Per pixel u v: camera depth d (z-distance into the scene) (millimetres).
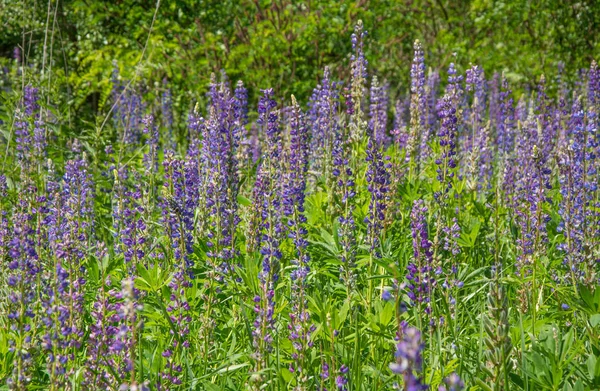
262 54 11930
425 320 4008
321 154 6812
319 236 5477
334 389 3488
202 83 11742
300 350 3648
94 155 6965
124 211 4906
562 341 3818
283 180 5445
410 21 14688
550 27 14250
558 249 5414
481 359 3797
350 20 12523
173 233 4602
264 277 4043
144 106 9992
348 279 4438
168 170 4914
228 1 13039
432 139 7266
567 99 11211
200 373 3934
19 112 6160
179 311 4113
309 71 12648
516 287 4918
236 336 4320
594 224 4758
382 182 4867
